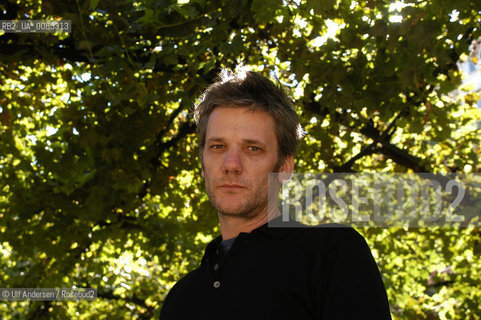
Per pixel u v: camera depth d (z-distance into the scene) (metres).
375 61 3.56
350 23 3.34
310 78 3.58
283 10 3.59
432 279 7.05
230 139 1.52
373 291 1.29
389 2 3.15
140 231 5.54
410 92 3.87
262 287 1.37
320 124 4.10
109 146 4.31
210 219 4.91
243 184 1.50
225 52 3.41
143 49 3.79
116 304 8.49
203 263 1.63
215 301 1.42
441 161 4.59
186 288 1.57
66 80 4.04
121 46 3.56
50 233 5.03
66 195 4.77
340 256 1.35
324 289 1.32
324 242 1.39
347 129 4.23
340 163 4.79
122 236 5.32
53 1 3.42
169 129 4.89
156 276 8.30
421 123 3.76
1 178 4.83
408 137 4.53
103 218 4.85
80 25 3.44
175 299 1.57
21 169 4.74
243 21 3.70
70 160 4.14
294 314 1.34
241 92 1.55
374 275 1.33
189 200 5.17
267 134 1.54
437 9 3.11
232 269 1.44
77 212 4.75
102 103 3.92
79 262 5.55
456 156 4.42
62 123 4.16
